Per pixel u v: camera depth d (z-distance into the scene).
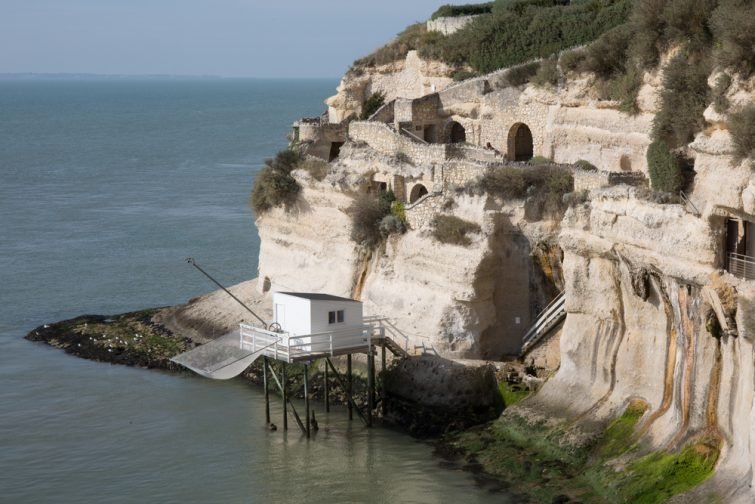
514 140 87.75
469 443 65.31
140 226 139.12
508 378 69.81
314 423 70.06
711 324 55.41
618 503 54.94
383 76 103.44
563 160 81.44
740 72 57.44
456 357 73.50
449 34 101.06
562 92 81.44
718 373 55.69
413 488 60.09
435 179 79.94
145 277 111.62
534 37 92.88
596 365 64.69
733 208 54.59
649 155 64.44
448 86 94.88
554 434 62.81
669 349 60.31
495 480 60.31
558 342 70.75
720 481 52.75
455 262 73.62
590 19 91.00
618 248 62.22
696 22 67.25
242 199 162.25
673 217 58.66
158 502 59.75
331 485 61.12
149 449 67.25
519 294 73.50
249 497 60.03
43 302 102.75
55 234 134.12
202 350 78.00
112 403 75.69
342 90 104.62
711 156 57.09
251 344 72.25
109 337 89.62
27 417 72.94
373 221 81.00
